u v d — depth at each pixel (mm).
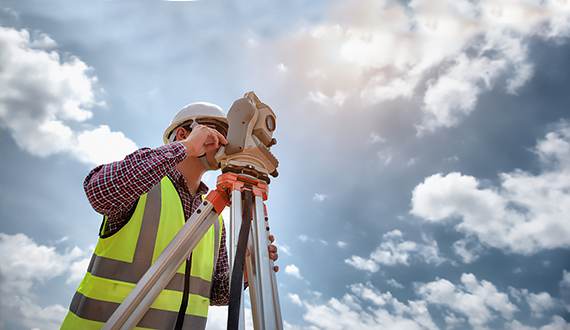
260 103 1575
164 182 1612
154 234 1470
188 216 1665
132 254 1416
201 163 1650
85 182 1372
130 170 1273
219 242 1805
